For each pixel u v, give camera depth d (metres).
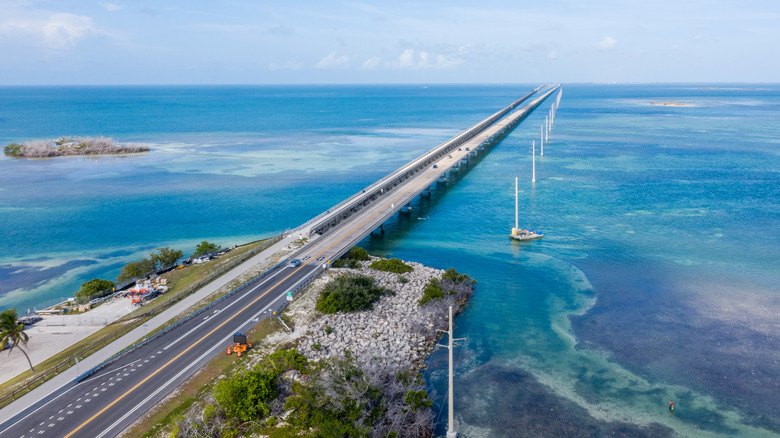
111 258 99.19
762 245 92.62
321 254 83.88
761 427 45.12
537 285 77.56
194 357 52.75
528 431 44.94
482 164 185.75
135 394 46.25
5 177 174.88
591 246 94.56
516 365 55.62
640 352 57.69
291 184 160.25
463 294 73.75
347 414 42.84
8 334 50.12
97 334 59.97
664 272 81.00
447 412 47.75
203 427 41.31
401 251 94.94
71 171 185.75
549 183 150.88
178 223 119.88
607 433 44.56
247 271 77.19
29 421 42.41
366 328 60.78
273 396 45.25
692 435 44.22
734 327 62.75
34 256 100.50
